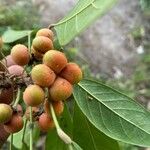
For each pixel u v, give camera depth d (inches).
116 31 37.5
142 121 6.5
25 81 5.8
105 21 37.9
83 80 6.7
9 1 29.4
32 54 6.0
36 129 8.0
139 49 36.0
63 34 6.0
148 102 28.5
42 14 34.1
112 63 34.5
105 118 6.6
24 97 5.5
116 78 31.9
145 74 31.1
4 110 5.5
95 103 6.6
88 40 35.4
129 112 6.6
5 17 24.2
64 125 7.2
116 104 6.6
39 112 6.0
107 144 7.2
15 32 8.3
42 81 5.4
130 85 29.9
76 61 25.9
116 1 5.0
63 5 36.3
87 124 7.2
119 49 35.8
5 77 5.8
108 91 6.7
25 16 25.9
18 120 5.7
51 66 5.5
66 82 5.5
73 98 7.1
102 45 35.7
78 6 5.7
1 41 6.2
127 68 34.1
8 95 5.9
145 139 6.4
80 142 7.3
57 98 5.5
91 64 33.8
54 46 6.2
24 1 29.5
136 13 39.3
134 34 36.8
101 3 5.2
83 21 5.5
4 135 6.7
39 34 6.2
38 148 20.7
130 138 6.4
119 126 6.5
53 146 7.5
